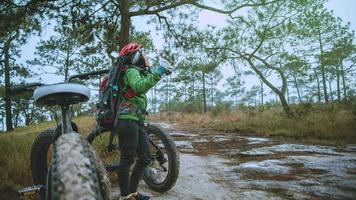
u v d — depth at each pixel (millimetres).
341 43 30484
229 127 16703
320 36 30406
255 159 7691
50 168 1972
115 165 3994
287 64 20438
